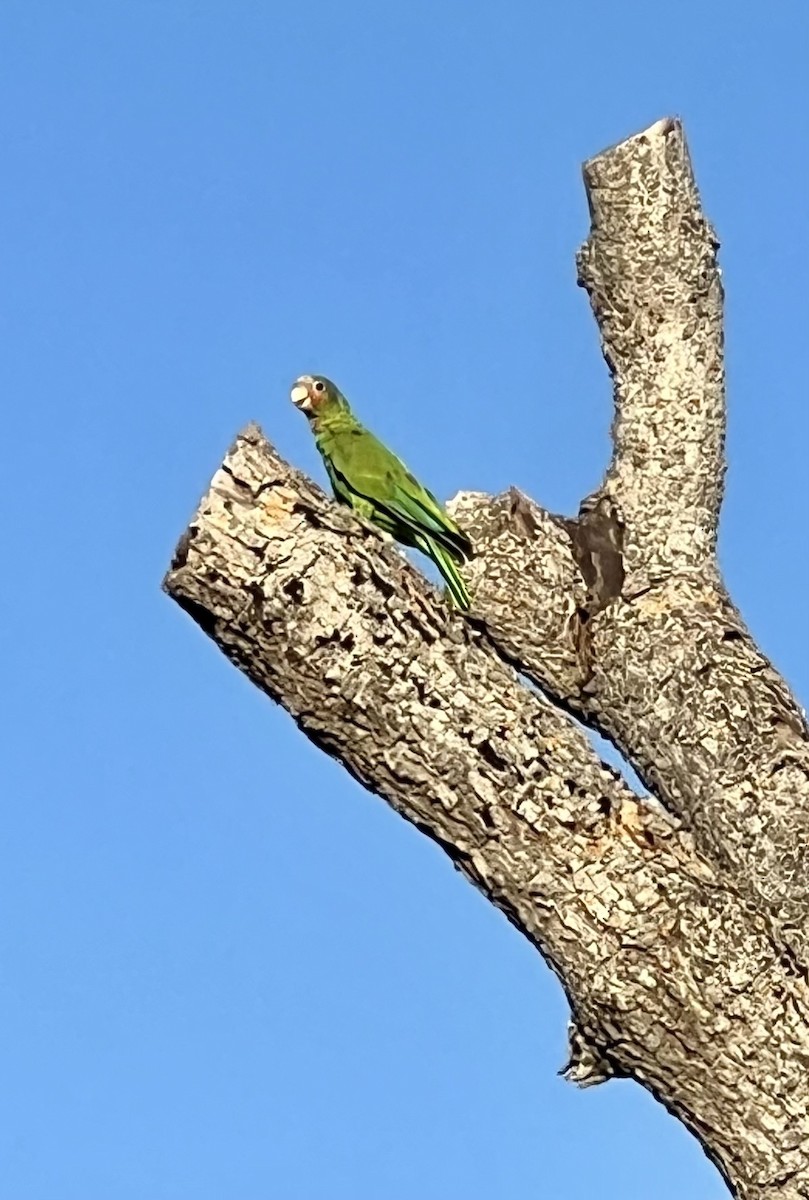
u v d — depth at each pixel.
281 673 5.29
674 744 6.71
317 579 5.21
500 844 5.39
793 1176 5.31
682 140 7.57
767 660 6.87
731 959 5.35
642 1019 5.34
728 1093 5.34
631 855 5.41
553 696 7.11
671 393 7.38
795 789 6.49
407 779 5.38
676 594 7.00
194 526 5.15
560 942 5.41
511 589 7.03
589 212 7.66
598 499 7.31
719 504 7.39
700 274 7.45
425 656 5.34
